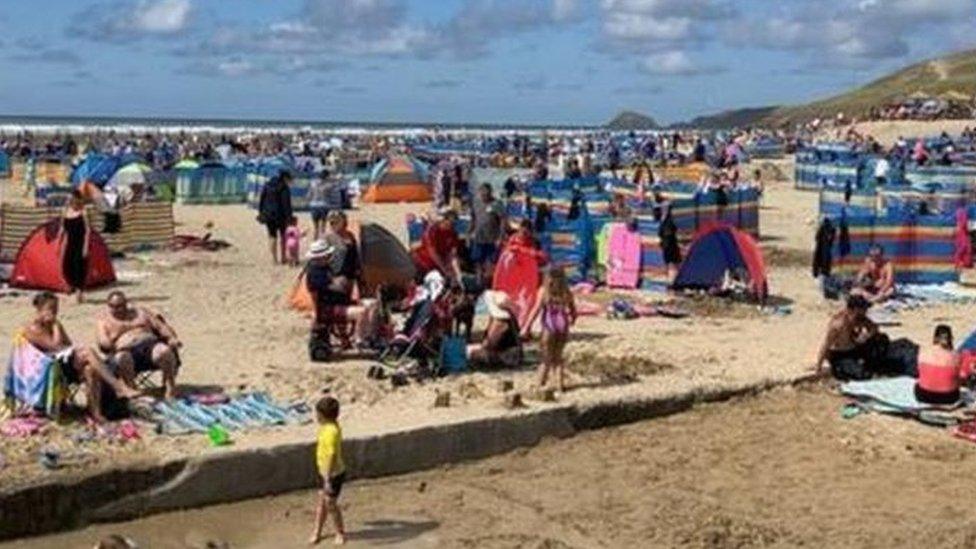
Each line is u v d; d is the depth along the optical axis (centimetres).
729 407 1440
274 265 2458
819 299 2162
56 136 9519
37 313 1251
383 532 1066
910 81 19325
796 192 4891
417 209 3928
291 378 1427
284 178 2478
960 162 5662
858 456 1275
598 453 1289
